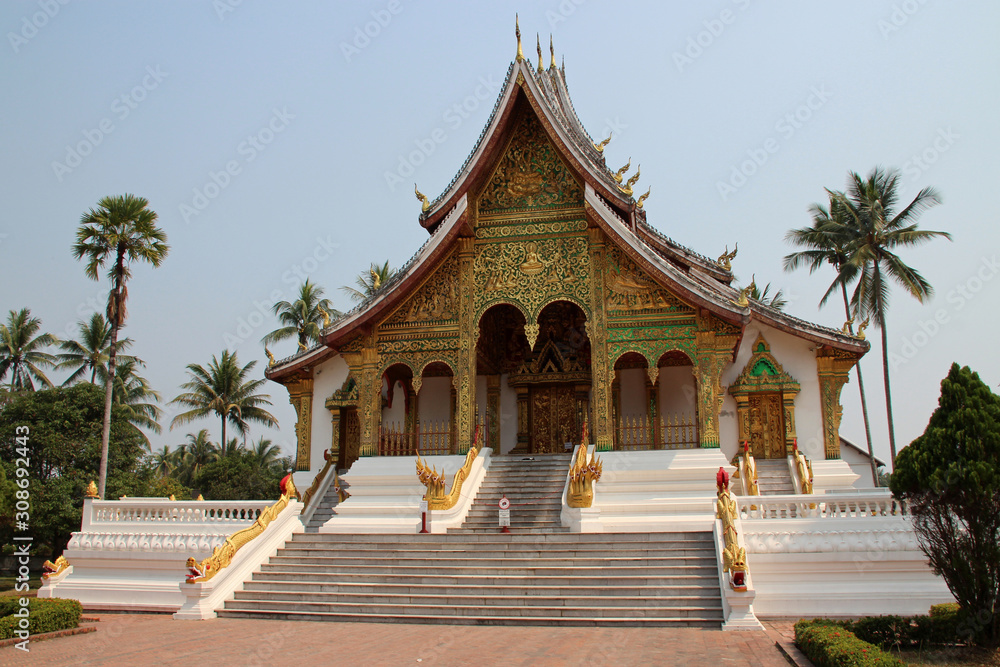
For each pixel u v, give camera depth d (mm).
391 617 13617
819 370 24234
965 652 10367
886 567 14078
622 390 25391
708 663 9594
